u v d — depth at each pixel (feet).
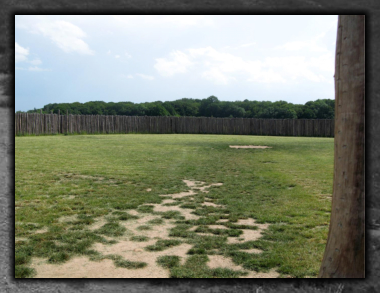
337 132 7.52
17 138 69.15
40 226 14.52
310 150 53.88
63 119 85.56
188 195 21.39
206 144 63.26
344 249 7.52
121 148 51.98
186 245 12.63
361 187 7.32
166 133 107.86
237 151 51.62
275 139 83.25
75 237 13.21
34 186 22.77
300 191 22.71
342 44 7.25
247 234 13.96
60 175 27.22
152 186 23.94
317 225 15.17
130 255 11.59
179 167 33.78
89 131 91.86
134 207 18.11
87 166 32.55
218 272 10.19
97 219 15.81
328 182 26.18
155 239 13.25
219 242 12.85
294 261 11.07
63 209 17.29
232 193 22.00
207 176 28.78
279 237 13.48
